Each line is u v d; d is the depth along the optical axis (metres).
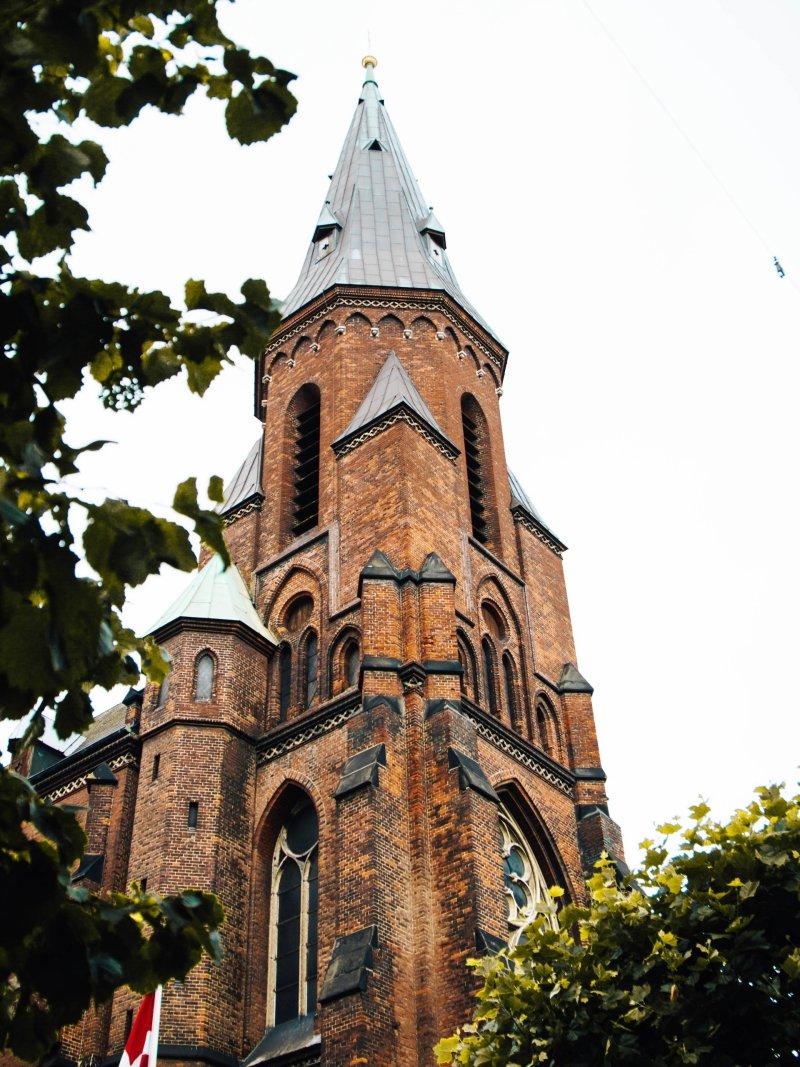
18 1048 7.54
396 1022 26.81
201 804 33.47
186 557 8.00
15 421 7.92
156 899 8.13
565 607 44.66
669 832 22.55
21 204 8.39
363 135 60.34
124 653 8.88
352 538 38.62
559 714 40.41
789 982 19.23
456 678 33.25
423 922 28.72
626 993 20.16
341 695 34.41
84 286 8.20
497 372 49.94
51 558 7.26
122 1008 30.30
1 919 7.11
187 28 8.69
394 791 30.52
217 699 35.91
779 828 21.50
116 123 8.59
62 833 7.65
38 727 7.89
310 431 46.00
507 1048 21.06
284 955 32.03
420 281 48.50
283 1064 28.80
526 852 35.47
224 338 8.95
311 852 33.22
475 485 45.09
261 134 8.83
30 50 7.64
